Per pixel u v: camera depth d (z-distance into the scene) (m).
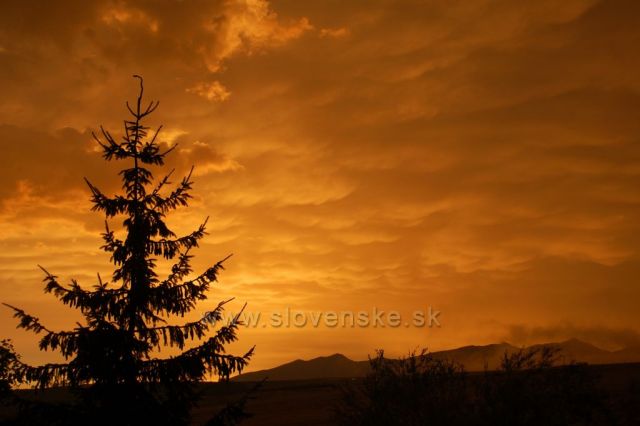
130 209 13.69
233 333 13.41
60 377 12.23
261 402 56.53
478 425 15.62
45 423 12.12
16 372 11.98
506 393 15.87
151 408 12.73
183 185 14.07
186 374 12.84
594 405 16.61
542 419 15.78
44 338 12.23
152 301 13.22
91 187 13.61
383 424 16.53
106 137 13.84
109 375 12.65
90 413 12.45
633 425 16.33
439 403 16.11
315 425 35.50
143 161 13.88
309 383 80.50
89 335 12.44
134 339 12.89
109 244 13.56
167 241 13.78
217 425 12.97
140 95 14.08
